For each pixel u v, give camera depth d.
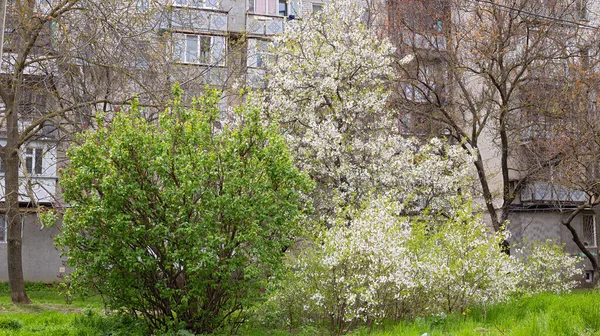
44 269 28.77
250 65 24.38
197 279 11.31
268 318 12.71
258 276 11.70
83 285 11.95
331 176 17.16
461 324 11.46
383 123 18.39
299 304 12.76
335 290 12.11
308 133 16.89
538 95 22.33
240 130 12.20
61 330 12.33
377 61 18.66
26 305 18.08
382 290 12.24
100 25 17.02
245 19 30.38
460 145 18.11
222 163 11.53
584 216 30.27
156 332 11.95
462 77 24.03
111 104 17.39
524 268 16.20
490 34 21.64
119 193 11.00
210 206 11.27
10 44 18.44
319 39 19.00
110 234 11.33
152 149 11.31
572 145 20.17
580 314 10.71
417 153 18.62
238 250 11.47
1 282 28.03
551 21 22.14
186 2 25.31
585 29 25.22
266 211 11.63
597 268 22.61
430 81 23.92
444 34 23.56
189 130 11.68
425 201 18.31
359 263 12.10
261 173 11.91
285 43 19.39
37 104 19.59
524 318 11.81
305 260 12.25
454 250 12.99
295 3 31.91
